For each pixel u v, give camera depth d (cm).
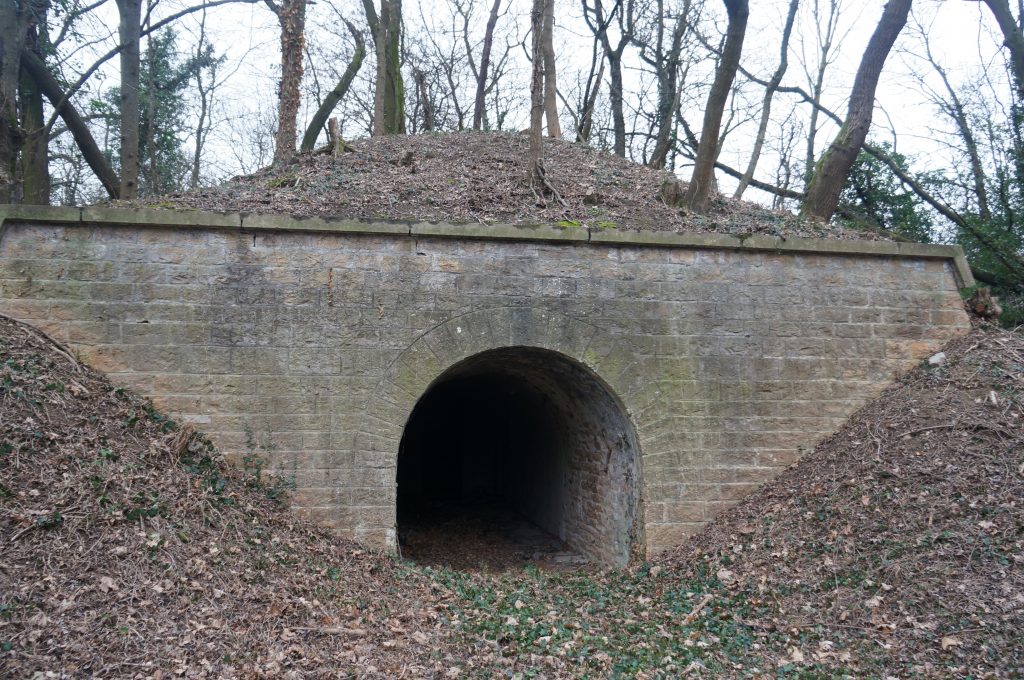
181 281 816
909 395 918
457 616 687
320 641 576
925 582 654
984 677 539
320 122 2005
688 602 752
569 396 1077
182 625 544
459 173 1335
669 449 900
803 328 945
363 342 841
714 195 1424
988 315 996
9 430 649
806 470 898
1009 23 1592
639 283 913
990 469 754
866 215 1789
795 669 588
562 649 634
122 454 702
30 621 502
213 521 693
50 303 791
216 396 808
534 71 1162
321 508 814
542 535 1369
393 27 2205
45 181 1416
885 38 1450
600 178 1420
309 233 842
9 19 1131
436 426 1973
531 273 888
